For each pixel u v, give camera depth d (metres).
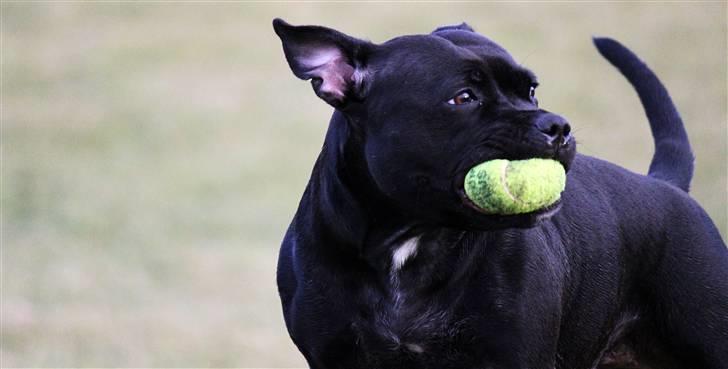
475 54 7.12
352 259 7.43
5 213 22.06
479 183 6.79
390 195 7.22
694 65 31.66
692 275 8.20
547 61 32.16
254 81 32.09
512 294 7.28
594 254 7.96
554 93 30.00
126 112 30.25
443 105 7.04
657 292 8.27
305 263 7.59
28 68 34.84
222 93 31.23
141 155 26.72
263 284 17.41
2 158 26.72
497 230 7.10
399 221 7.30
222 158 25.95
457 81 7.03
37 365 13.18
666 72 31.33
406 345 7.44
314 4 36.62
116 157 26.66
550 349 7.46
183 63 34.25
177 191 23.56
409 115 7.11
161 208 22.34
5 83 33.59
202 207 22.36
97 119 29.81
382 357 7.53
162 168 25.45
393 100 7.16
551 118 6.83
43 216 21.86
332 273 7.50
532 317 7.31
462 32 7.44
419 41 7.25
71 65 34.97
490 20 35.03
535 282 7.36
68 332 14.34
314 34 7.34
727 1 35.81
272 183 23.89
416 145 7.09
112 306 16.05
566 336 7.95
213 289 17.09
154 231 20.70
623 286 8.18
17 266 18.28
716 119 27.45
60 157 26.83
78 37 37.69
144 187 24.00
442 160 7.05
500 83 7.13
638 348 8.54
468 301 7.31
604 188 8.23
